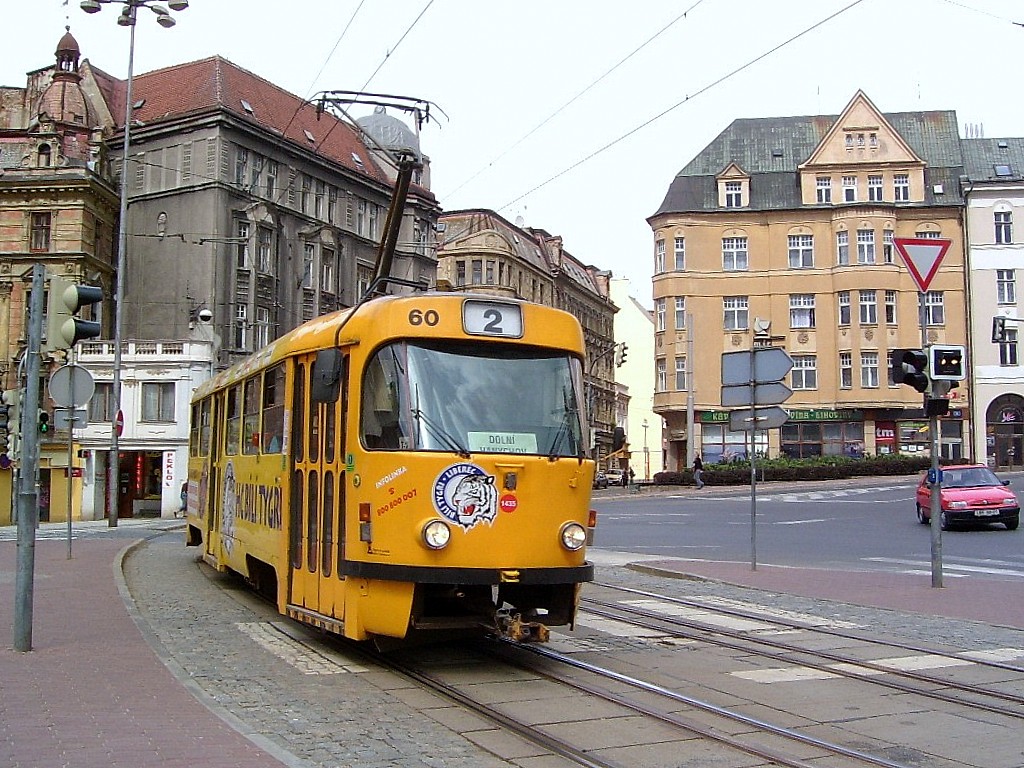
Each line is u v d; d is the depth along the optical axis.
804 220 63.22
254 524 13.21
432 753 6.94
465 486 9.31
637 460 112.25
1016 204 62.44
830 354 62.34
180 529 35.91
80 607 13.51
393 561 9.25
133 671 9.25
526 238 81.56
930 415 16.38
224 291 52.62
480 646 10.95
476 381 9.76
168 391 50.19
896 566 20.73
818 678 9.49
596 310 97.50
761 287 63.31
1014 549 23.72
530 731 7.42
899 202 62.75
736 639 11.64
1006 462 61.50
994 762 6.79
